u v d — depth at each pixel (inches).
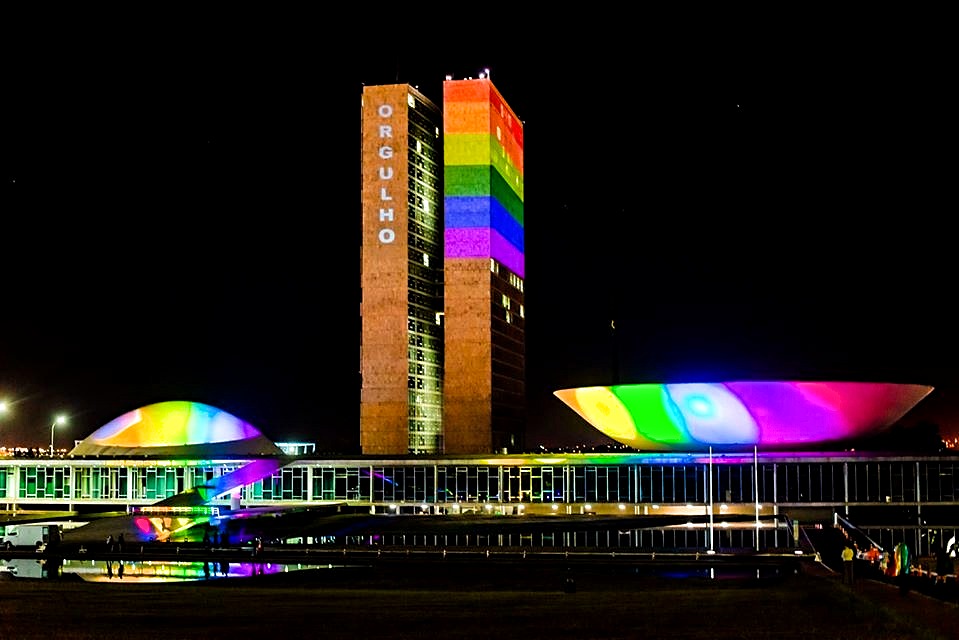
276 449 4702.3
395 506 4089.6
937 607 1384.1
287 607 1643.7
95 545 2869.1
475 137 5615.2
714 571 2536.9
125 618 1476.4
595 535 3634.4
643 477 3875.5
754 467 3708.2
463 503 4030.5
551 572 2546.8
